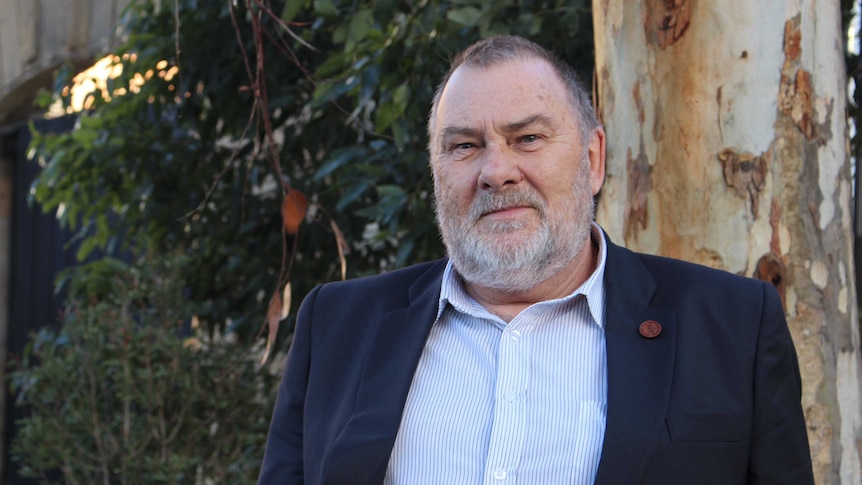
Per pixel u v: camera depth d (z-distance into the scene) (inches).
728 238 77.5
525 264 65.9
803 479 62.3
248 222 158.6
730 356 62.2
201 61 149.8
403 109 119.3
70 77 170.7
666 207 79.4
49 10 232.1
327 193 149.2
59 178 164.6
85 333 152.9
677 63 78.4
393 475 65.4
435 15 121.3
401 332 69.5
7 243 256.5
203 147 162.7
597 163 72.0
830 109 78.4
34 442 157.2
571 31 118.6
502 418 63.7
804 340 77.2
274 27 137.1
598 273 67.5
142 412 156.4
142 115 161.9
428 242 133.0
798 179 76.8
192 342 158.9
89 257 232.8
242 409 157.2
